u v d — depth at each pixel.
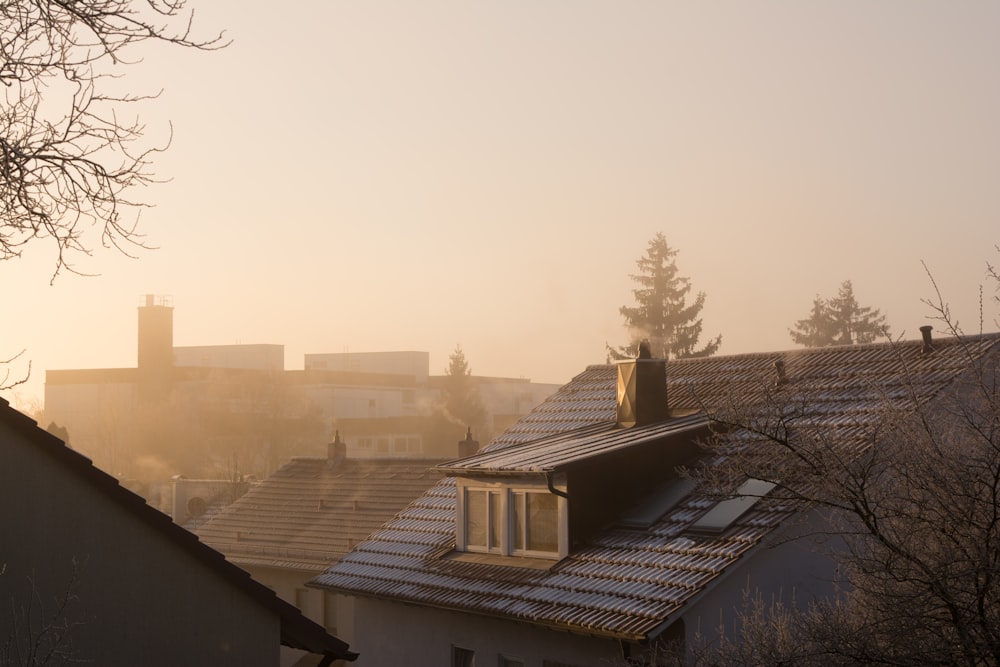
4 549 11.34
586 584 17.84
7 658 10.31
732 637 15.96
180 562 12.68
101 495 12.07
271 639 13.41
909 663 8.66
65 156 6.74
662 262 68.25
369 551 24.25
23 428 11.46
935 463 8.91
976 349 11.73
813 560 16.52
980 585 8.50
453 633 20.75
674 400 22.98
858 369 20.06
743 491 18.12
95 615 11.89
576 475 19.39
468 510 21.92
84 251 6.91
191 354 124.94
